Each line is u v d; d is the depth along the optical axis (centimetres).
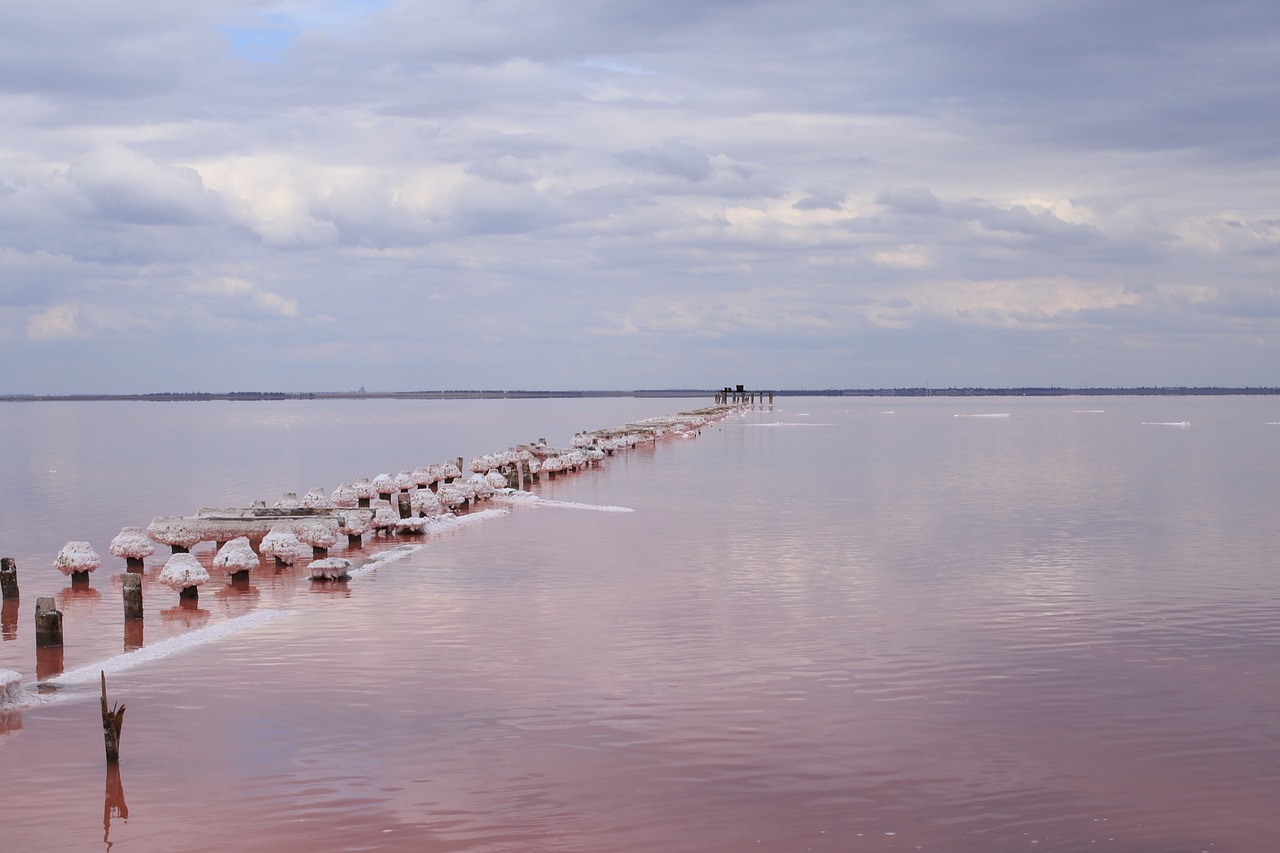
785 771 1266
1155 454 6456
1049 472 5172
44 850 1095
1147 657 1709
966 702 1495
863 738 1363
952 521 3344
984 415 15088
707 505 3834
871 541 2925
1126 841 1101
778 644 1797
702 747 1338
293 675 1644
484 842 1105
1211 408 19725
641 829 1130
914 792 1210
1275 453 6500
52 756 1330
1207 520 3328
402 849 1091
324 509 3055
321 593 2258
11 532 3459
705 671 1642
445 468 4716
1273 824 1136
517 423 14200
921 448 7156
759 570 2484
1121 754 1313
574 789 1223
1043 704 1485
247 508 3136
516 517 3506
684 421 9788
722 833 1121
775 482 4719
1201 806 1176
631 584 2323
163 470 5994
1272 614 1994
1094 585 2277
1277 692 1534
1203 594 2177
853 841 1103
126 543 2666
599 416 17425
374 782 1247
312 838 1116
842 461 5966
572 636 1862
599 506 3806
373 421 15388
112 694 1560
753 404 19688
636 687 1567
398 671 1659
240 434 10962
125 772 1282
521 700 1516
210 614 2111
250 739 1380
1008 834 1116
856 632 1873
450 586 2317
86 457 7169
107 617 2111
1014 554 2688
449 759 1309
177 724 1435
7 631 1997
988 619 1967
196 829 1137
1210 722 1418
